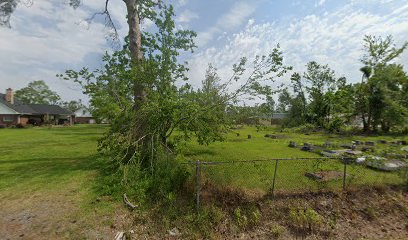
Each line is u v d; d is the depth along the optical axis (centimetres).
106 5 1079
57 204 466
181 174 511
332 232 439
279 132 2516
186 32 984
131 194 500
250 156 964
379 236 436
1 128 2983
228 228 427
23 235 363
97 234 371
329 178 593
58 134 2042
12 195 511
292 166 696
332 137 2030
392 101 2323
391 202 527
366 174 640
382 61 2562
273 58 702
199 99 769
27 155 976
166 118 675
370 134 2350
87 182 593
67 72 746
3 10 859
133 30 845
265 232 427
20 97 5725
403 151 1011
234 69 761
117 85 788
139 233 390
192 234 405
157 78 771
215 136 834
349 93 2728
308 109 3469
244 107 787
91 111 823
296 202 494
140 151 625
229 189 493
